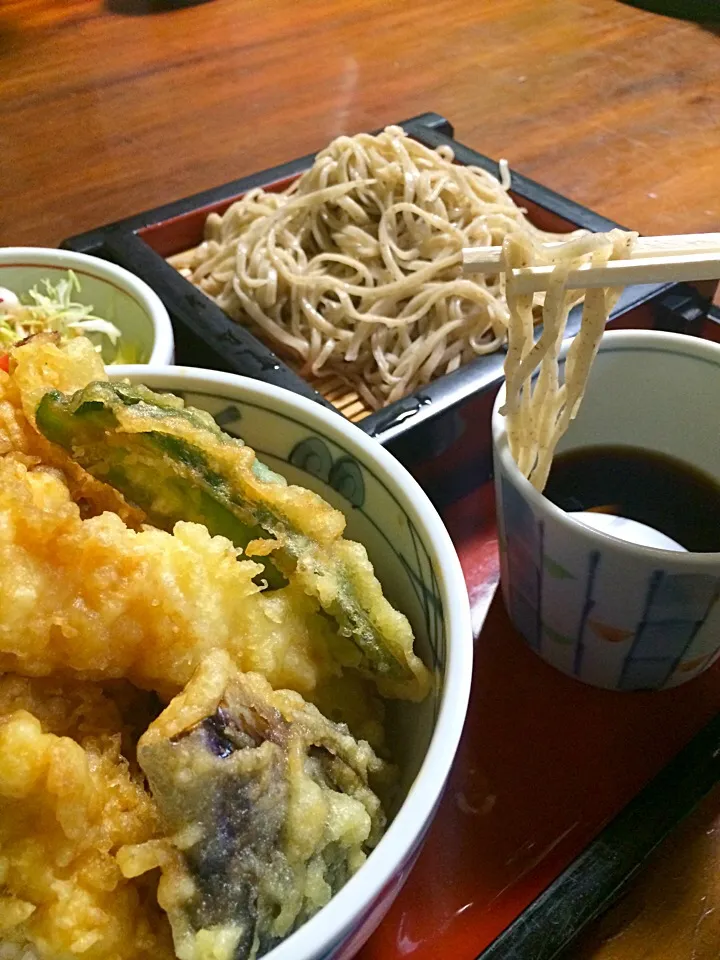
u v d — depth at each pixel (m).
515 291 0.25
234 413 0.25
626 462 0.33
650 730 0.29
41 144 0.58
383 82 0.65
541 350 0.25
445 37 0.70
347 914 0.15
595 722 0.29
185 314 0.39
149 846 0.17
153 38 0.70
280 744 0.18
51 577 0.18
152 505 0.21
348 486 0.24
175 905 0.17
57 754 0.17
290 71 0.66
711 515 0.31
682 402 0.31
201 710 0.17
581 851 0.25
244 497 0.20
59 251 0.40
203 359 0.39
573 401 0.27
